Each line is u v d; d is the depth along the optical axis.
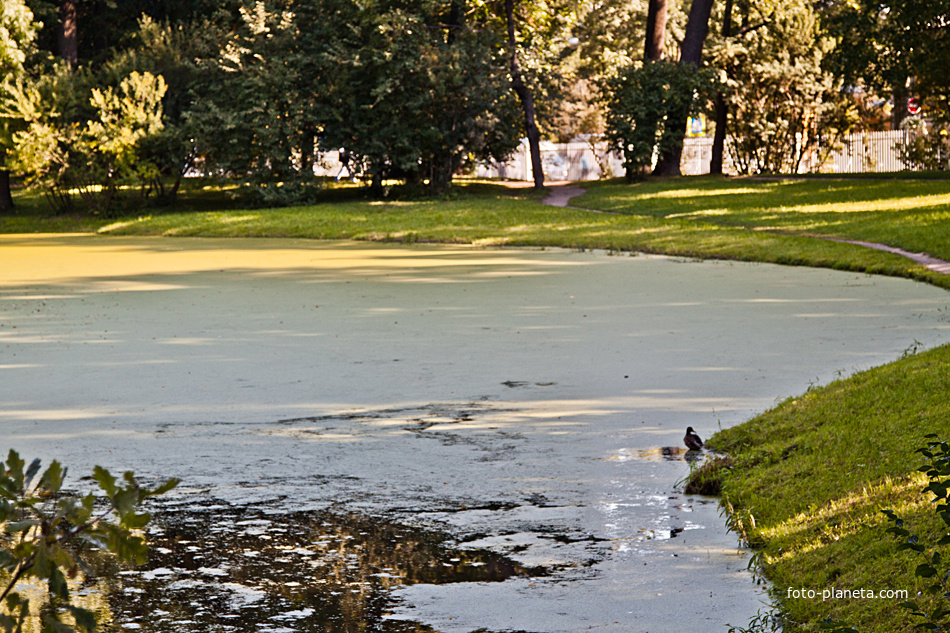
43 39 58.66
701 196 40.25
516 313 16.64
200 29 49.72
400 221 37.28
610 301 17.80
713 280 20.44
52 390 11.52
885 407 8.51
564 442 9.04
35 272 24.94
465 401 10.67
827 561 5.71
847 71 41.53
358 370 12.36
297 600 5.70
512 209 39.69
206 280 22.34
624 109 51.31
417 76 46.28
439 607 5.57
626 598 5.66
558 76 54.41
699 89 50.69
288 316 16.78
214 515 7.20
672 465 8.30
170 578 6.04
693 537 6.64
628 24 62.59
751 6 55.28
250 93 46.16
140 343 14.49
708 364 12.17
